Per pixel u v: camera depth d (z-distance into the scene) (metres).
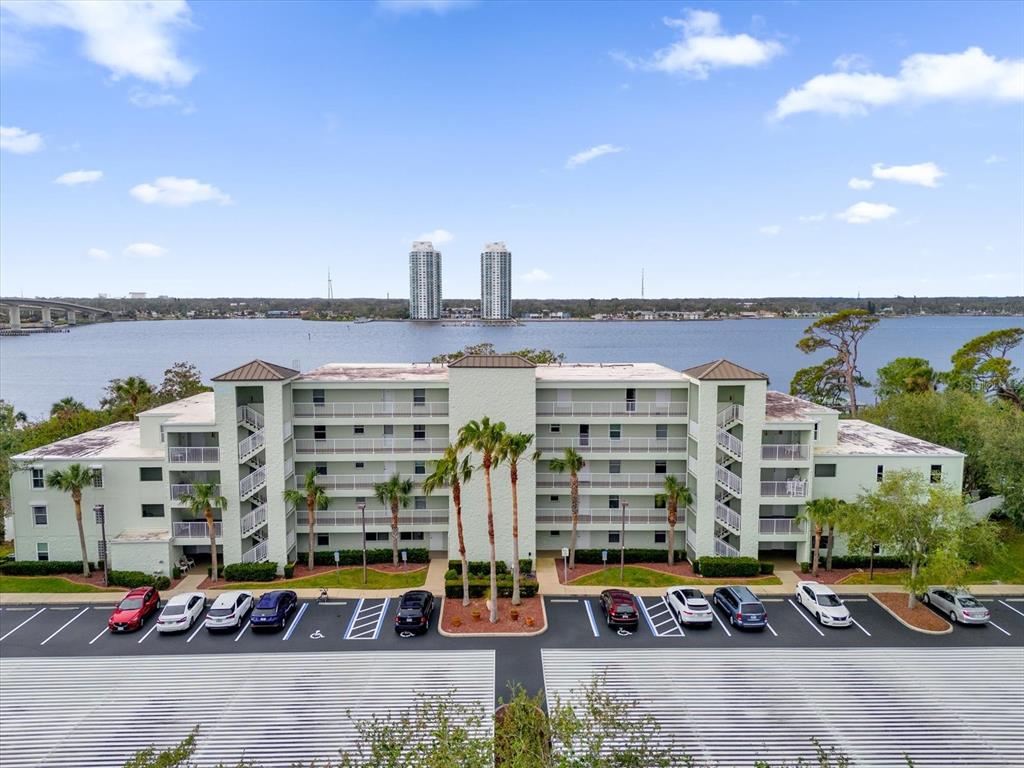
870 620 34.69
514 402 41.50
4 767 23.36
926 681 28.73
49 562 40.53
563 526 43.88
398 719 25.61
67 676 29.17
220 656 30.91
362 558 42.88
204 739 24.83
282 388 40.81
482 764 16.05
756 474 41.00
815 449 43.56
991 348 75.31
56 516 41.25
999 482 43.94
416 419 43.00
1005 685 28.47
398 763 17.95
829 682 28.61
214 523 41.22
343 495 43.38
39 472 41.09
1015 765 23.39
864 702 27.12
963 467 45.47
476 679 28.81
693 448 42.59
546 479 44.06
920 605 36.41
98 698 27.50
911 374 72.69
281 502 40.94
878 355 196.25
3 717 26.23
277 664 30.14
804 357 191.00
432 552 45.16
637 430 45.19
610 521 44.09
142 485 41.38
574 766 16.12
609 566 42.69
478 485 41.88
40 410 110.38
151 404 67.31
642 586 39.41
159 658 30.72
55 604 36.66
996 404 57.19
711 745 24.27
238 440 40.94
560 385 43.75
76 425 60.69
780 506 44.09
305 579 40.41
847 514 38.09
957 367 75.31
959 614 34.00
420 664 30.12
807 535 41.53
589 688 27.61
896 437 47.22
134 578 38.84
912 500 35.84
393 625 34.25
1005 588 38.59
